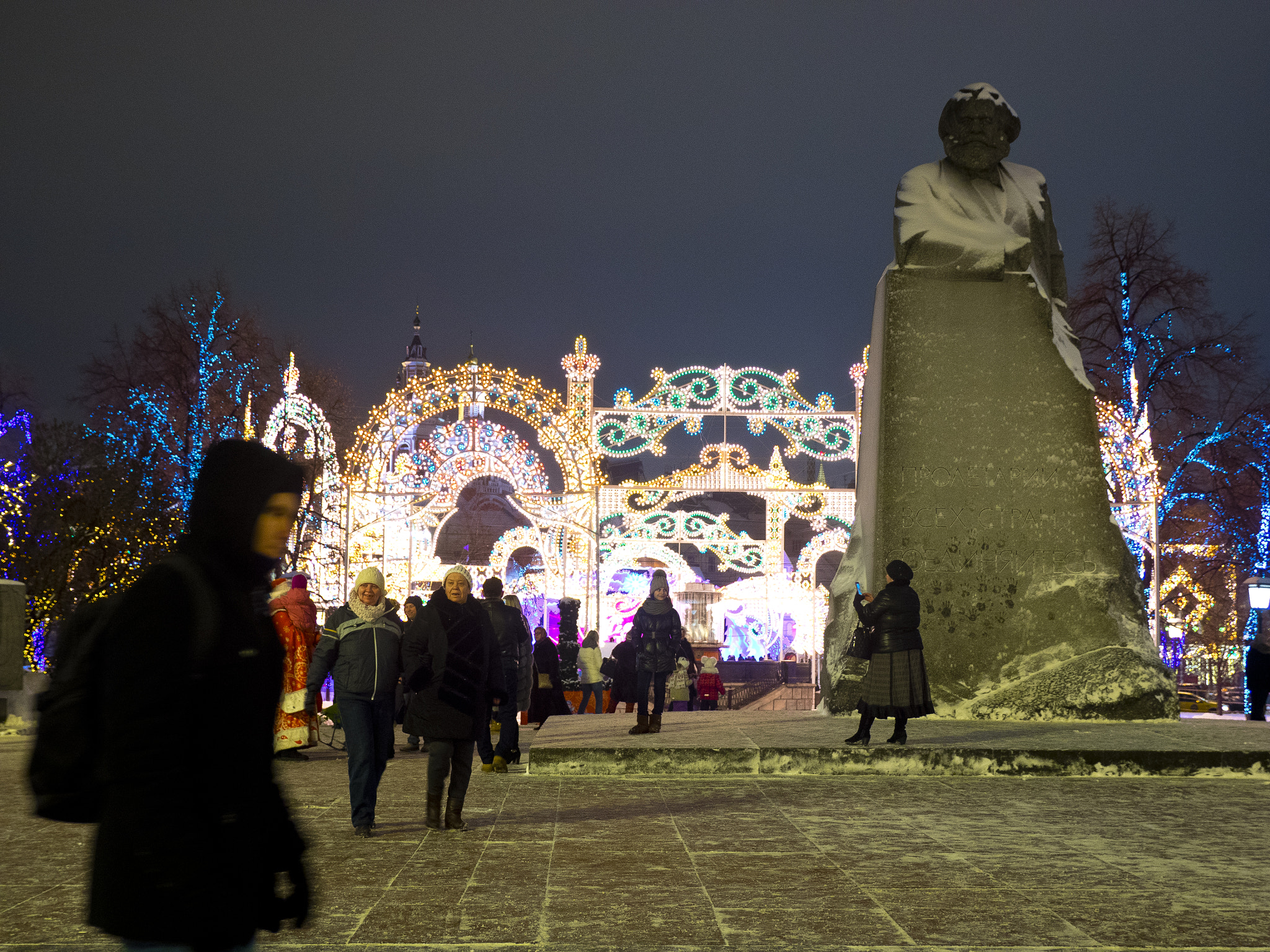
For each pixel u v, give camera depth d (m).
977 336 13.60
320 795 8.91
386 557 31.05
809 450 31.81
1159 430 30.67
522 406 30.72
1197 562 31.20
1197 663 35.81
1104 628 12.84
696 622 35.75
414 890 5.34
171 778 2.09
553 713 15.56
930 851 6.29
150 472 23.47
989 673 12.93
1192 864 5.93
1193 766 9.58
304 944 4.38
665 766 9.71
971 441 13.43
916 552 13.23
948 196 14.03
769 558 33.66
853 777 9.57
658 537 33.50
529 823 7.31
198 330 32.16
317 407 29.78
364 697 7.11
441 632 7.11
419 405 30.33
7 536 21.06
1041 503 13.30
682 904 5.04
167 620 2.14
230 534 2.33
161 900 2.04
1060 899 5.14
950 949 4.33
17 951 4.25
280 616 11.26
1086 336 31.05
